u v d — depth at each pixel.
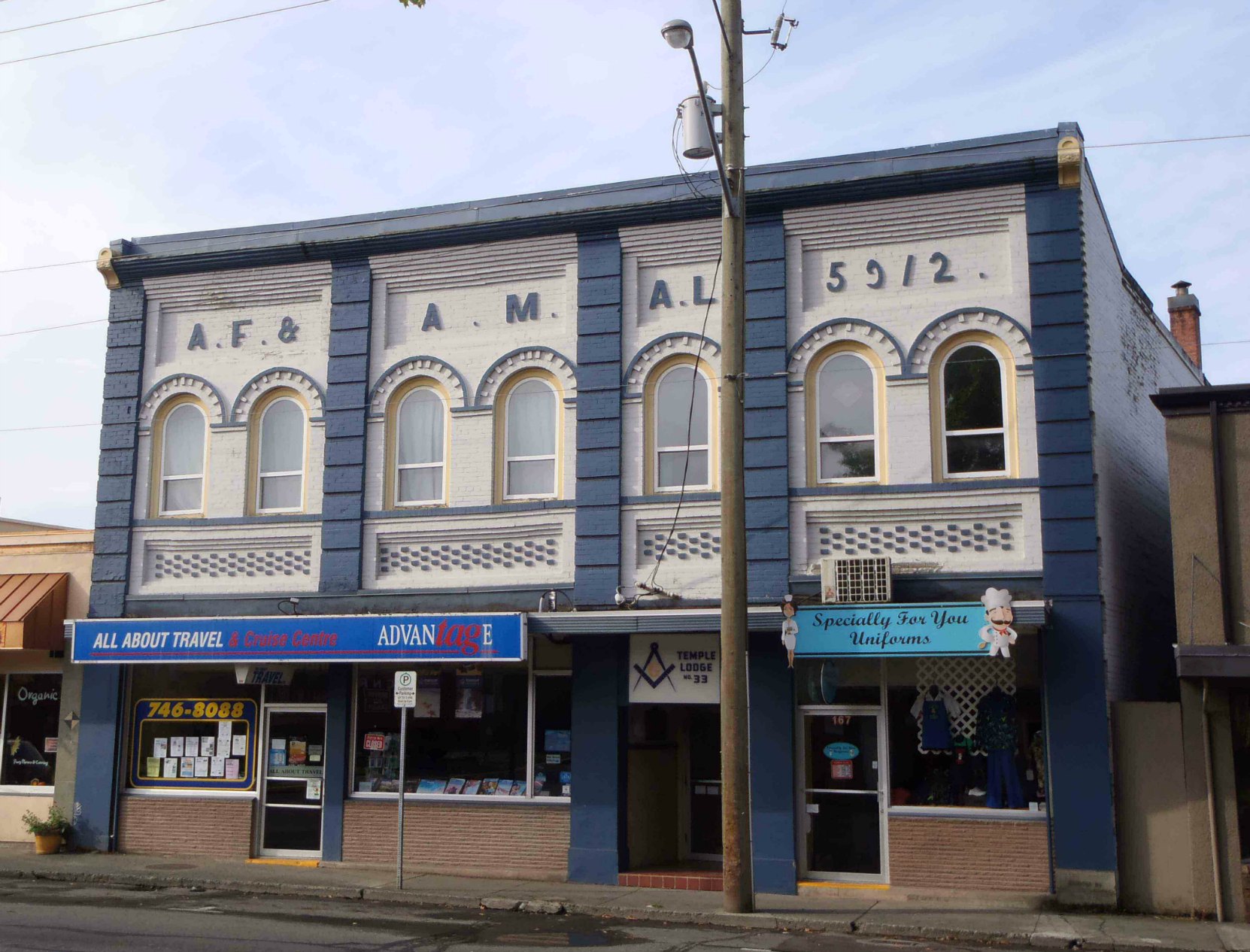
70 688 19.22
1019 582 15.02
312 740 18.16
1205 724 14.05
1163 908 14.02
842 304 16.28
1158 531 18.69
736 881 13.55
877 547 15.65
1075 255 15.40
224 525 18.58
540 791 16.88
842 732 15.66
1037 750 14.91
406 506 17.94
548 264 17.75
